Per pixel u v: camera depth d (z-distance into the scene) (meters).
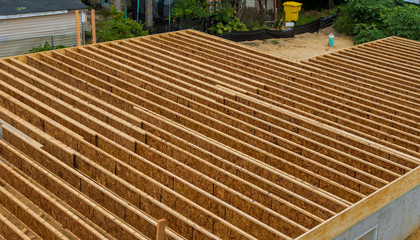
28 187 8.06
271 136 9.59
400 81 13.45
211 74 12.91
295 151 9.25
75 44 21.44
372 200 7.61
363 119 10.55
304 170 8.34
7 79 12.14
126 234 6.98
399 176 8.25
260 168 8.45
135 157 8.62
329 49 24.30
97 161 8.88
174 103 10.77
